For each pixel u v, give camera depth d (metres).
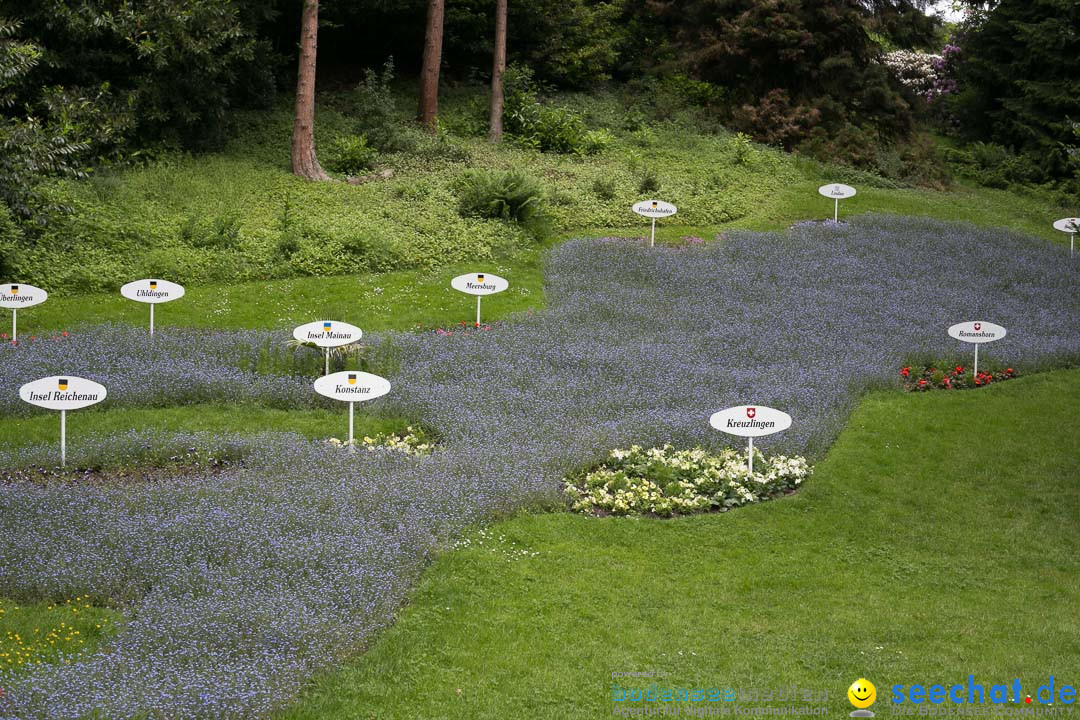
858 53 36.25
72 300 20.36
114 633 9.87
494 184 25.97
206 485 12.92
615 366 17.98
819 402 16.69
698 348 19.23
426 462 13.88
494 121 33.56
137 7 27.66
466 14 35.69
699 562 12.08
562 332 19.83
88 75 28.19
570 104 36.34
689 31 38.72
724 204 28.94
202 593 10.52
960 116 40.09
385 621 10.34
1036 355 19.19
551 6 37.03
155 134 29.22
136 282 18.09
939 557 12.48
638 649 10.12
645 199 28.64
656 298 22.06
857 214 29.27
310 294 21.48
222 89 29.33
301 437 14.77
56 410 15.74
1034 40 35.50
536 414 15.98
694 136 34.69
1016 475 14.75
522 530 12.48
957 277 24.30
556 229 26.42
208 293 21.25
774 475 14.20
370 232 23.91
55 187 23.92
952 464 15.02
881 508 13.67
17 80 25.47
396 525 12.15
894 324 20.89
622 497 13.44
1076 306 22.94
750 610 11.01
